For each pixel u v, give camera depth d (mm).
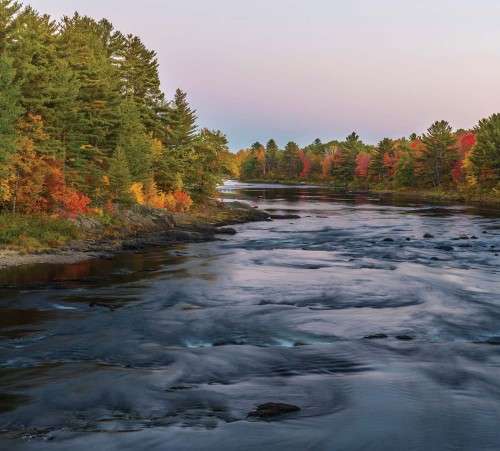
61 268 28406
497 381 12750
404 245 39469
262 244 40219
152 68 73500
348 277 26250
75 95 44469
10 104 34312
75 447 9422
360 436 10000
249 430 10172
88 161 47562
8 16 39938
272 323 18094
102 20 71688
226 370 13648
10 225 34156
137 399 11703
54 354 14969
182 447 9477
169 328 17562
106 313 19500
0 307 20203
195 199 68500
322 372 13508
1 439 9742
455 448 9594
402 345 15641
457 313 19219
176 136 67500
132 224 44812
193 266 29688
